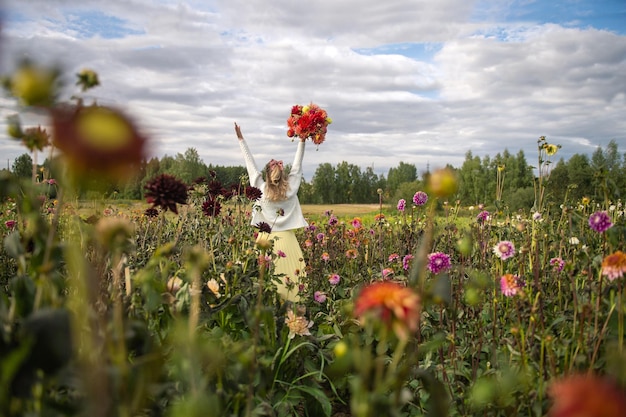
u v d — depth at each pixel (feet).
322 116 16.81
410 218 18.93
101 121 3.04
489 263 12.43
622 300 7.47
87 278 4.30
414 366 8.55
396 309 3.93
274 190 16.40
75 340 4.84
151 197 5.89
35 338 4.18
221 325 9.73
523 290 8.00
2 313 5.08
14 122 4.55
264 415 7.18
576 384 2.70
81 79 4.00
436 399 5.54
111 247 4.90
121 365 4.47
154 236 14.70
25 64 3.30
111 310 5.87
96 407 4.00
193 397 4.50
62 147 3.09
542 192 15.21
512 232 14.93
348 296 13.75
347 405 10.59
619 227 7.82
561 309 9.82
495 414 7.34
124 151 3.05
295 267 16.22
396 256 14.43
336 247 19.08
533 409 6.81
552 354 7.18
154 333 7.18
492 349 8.67
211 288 8.84
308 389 9.28
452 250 13.51
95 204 5.68
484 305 10.78
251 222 16.67
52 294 5.06
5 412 4.34
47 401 4.71
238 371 6.41
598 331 8.11
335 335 10.68
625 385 4.34
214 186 15.11
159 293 6.77
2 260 12.44
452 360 8.50
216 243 13.78
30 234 5.44
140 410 5.67
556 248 12.30
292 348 9.16
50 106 3.27
